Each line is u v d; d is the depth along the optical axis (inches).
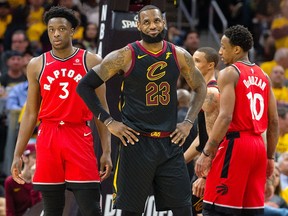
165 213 497.4
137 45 403.5
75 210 485.7
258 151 440.5
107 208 494.9
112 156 491.2
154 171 406.3
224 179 438.6
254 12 1024.9
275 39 979.9
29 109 441.7
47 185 429.4
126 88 406.0
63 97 427.2
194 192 469.4
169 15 885.2
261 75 447.8
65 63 428.5
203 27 1056.2
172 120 407.8
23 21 943.0
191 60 410.6
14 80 816.3
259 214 446.0
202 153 438.9
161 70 402.3
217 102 462.3
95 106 406.3
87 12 1013.2
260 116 444.5
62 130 428.8
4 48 928.3
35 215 509.0
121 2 500.7
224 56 452.8
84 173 425.1
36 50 908.0
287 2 999.0
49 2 965.2
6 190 614.2
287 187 607.8
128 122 403.9
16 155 443.5
